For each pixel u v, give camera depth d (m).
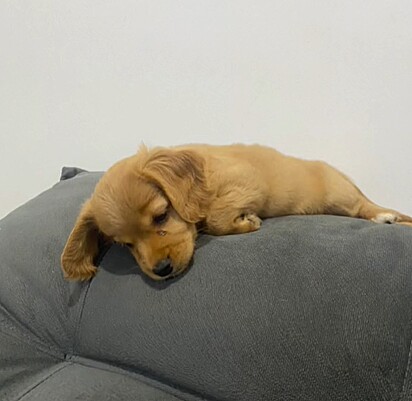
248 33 0.74
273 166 0.56
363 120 0.73
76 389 0.44
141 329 0.45
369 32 0.70
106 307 0.47
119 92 0.81
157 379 0.45
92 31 0.80
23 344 0.49
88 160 0.85
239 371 0.41
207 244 0.47
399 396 0.37
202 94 0.78
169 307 0.44
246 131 0.77
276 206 0.54
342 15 0.71
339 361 0.39
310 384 0.39
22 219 0.57
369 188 0.74
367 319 0.39
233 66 0.76
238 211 0.50
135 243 0.47
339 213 0.58
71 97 0.83
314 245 0.43
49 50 0.82
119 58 0.80
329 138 0.75
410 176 0.73
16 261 0.53
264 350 0.40
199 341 0.42
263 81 0.75
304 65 0.73
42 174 0.87
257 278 0.43
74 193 0.60
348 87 0.72
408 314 0.38
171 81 0.79
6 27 0.83
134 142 0.82
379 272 0.40
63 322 0.49
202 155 0.50
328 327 0.39
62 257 0.48
